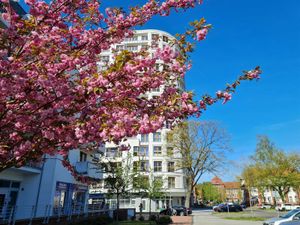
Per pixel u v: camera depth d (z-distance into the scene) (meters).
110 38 5.71
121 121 4.36
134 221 24.66
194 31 4.80
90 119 4.72
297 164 47.34
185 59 4.95
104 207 27.69
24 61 5.07
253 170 46.88
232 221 24.70
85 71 5.46
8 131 5.15
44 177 19.09
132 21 5.47
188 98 4.86
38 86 4.76
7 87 4.41
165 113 4.83
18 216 16.83
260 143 48.31
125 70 4.39
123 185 24.33
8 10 4.87
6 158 5.38
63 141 5.07
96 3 5.71
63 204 20.83
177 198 50.78
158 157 51.22
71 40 5.62
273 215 33.00
